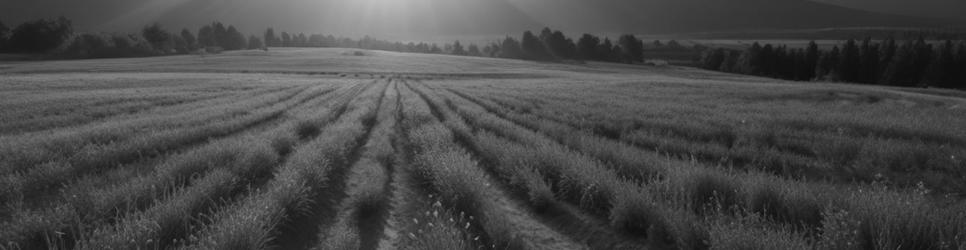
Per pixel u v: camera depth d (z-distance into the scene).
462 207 5.20
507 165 7.01
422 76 65.31
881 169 7.10
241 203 5.16
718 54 125.94
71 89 30.34
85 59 107.62
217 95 25.95
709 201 5.34
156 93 26.41
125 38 119.50
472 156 8.83
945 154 7.77
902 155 7.69
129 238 3.73
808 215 4.55
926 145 8.78
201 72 65.94
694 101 22.58
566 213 5.32
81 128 11.50
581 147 8.77
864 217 4.06
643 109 17.08
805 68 102.25
